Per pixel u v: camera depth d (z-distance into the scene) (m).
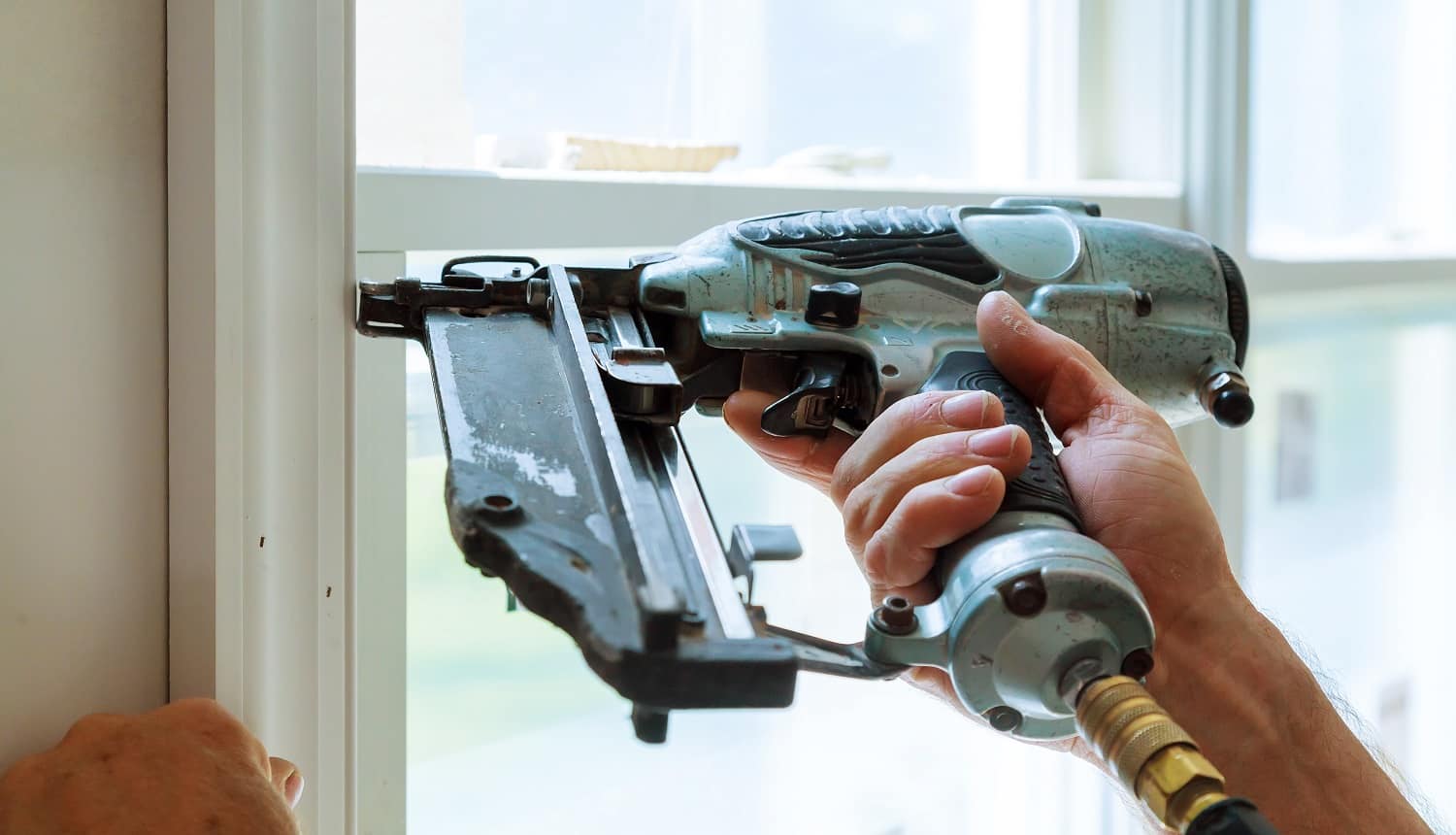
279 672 0.46
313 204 0.45
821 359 0.49
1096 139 1.03
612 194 0.66
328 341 0.46
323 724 0.48
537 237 0.63
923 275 0.51
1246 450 1.06
